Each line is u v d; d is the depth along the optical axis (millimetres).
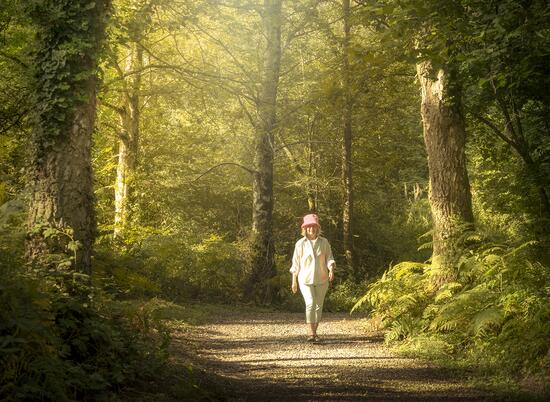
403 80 24844
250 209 35156
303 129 30422
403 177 36562
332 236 33312
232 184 32531
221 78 18656
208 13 17891
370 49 9656
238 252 22188
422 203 34188
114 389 6770
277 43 22953
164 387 7367
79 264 8164
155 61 24672
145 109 29375
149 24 14148
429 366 9938
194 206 33250
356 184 33062
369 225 33938
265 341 12750
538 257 11359
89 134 8508
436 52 9094
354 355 11055
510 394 7730
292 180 32719
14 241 7797
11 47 14266
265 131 22859
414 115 28656
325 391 8023
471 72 10523
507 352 9516
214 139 29766
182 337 12281
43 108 8273
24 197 8180
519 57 8789
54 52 8266
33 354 5906
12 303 5836
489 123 16078
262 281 22156
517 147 15844
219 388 7969
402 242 33406
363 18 13758
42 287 7020
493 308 10273
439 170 13664
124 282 13094
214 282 21531
